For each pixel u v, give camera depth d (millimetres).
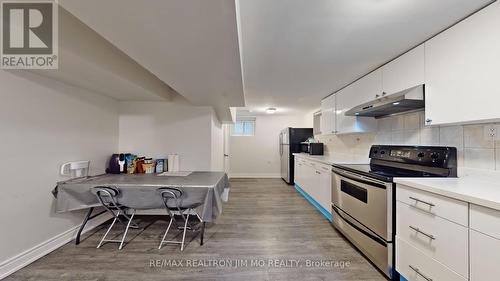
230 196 4367
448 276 1204
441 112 1564
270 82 2945
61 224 2227
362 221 1999
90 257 1991
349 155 3635
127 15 1039
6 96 1729
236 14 1031
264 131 6801
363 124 2787
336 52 1983
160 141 3248
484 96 1288
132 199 2201
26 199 1877
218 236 2467
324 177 3133
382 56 2059
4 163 1714
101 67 1829
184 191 2176
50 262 1905
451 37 1493
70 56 1581
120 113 3219
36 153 1968
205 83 2213
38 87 1985
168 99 3186
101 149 2838
